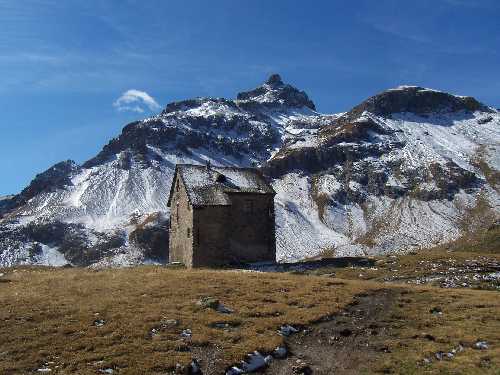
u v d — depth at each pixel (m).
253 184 73.06
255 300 36.06
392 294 40.03
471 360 26.45
